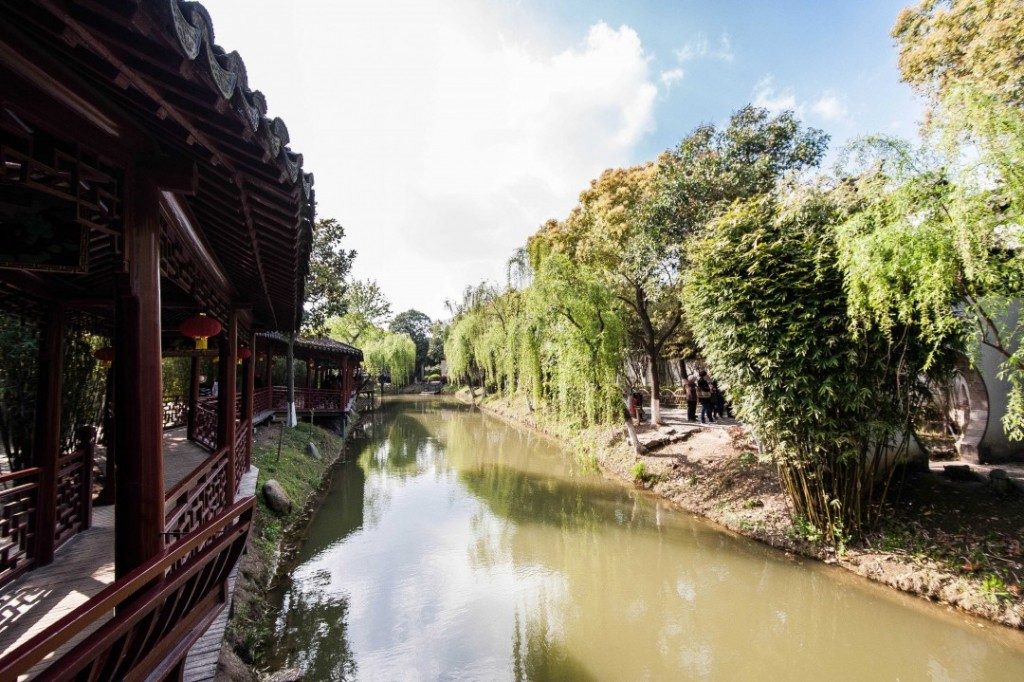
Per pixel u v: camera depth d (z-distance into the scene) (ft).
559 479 41.75
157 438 7.82
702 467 35.22
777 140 40.29
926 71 28.04
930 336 18.07
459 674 16.65
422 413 102.68
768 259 23.39
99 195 6.88
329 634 18.97
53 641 5.03
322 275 57.16
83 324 20.03
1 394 16.48
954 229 15.17
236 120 5.77
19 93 5.62
